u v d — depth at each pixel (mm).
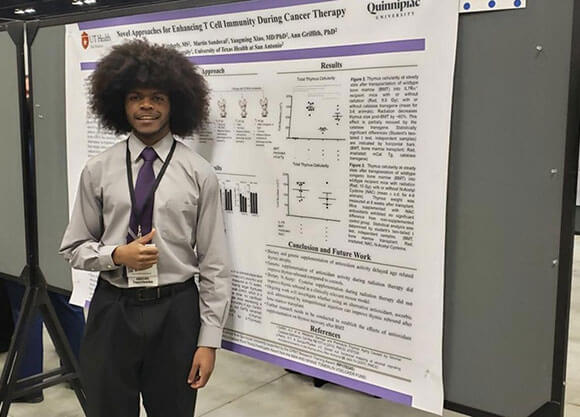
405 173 1451
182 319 1695
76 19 2146
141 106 1658
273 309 1774
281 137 1680
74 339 2922
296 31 1603
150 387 1753
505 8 1269
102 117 1801
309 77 1594
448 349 1448
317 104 1588
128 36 2006
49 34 2248
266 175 1729
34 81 2336
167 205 1646
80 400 2574
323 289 1648
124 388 1718
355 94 1512
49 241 2414
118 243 1669
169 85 1670
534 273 1308
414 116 1419
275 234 1734
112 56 1703
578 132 1221
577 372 3256
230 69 1766
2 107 2438
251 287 1818
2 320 3379
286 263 1721
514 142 1298
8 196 2500
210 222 1734
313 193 1630
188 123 1776
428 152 1405
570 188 1241
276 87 1668
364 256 1551
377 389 1568
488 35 1302
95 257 1648
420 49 1390
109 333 1689
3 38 2365
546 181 1270
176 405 1731
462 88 1351
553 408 1314
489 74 1311
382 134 1478
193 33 1836
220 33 1772
